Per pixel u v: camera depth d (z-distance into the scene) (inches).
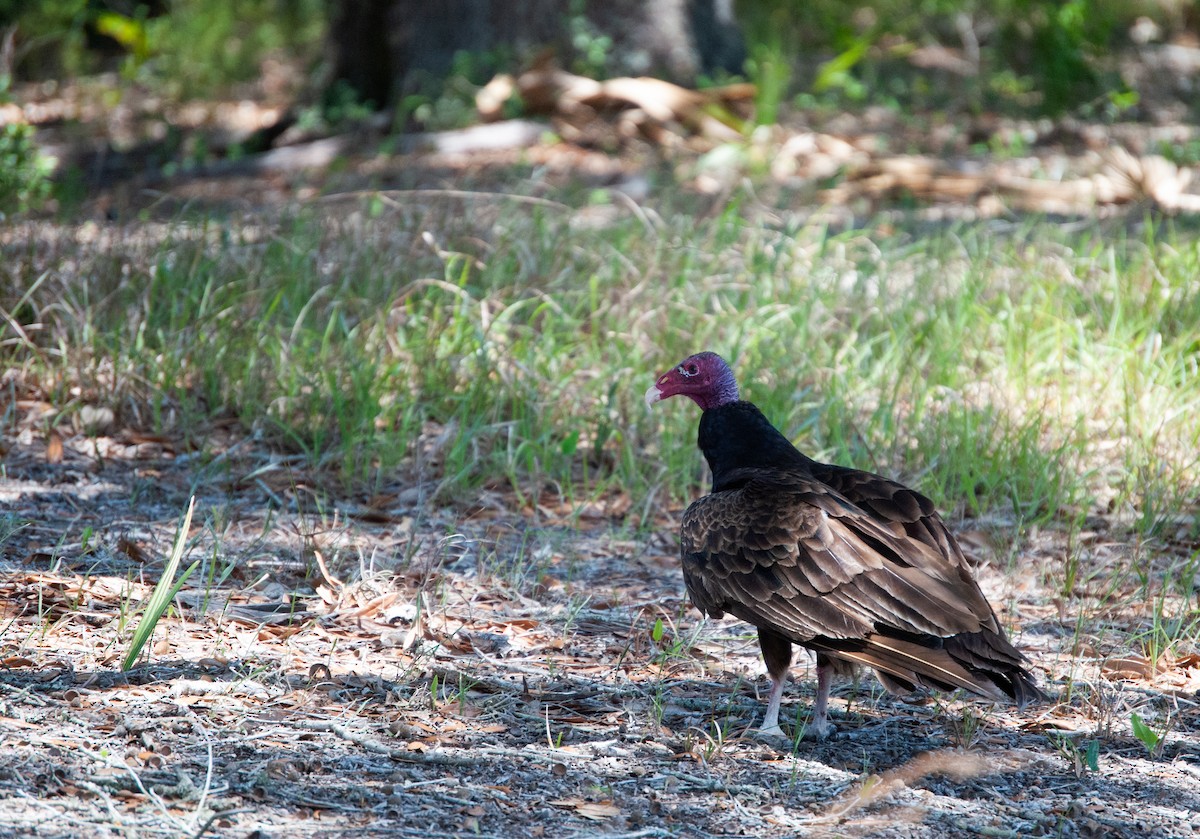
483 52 1043.9
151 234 627.2
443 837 232.4
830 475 306.2
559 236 626.5
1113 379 512.1
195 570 367.2
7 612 324.8
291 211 696.4
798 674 330.3
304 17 1438.2
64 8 1334.9
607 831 238.4
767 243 655.1
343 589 352.8
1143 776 275.1
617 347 520.7
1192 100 1117.7
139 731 264.2
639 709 300.8
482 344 497.4
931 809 254.5
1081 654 339.3
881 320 556.7
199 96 1246.9
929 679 257.8
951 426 461.7
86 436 467.8
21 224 629.6
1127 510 430.9
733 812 250.2
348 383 490.0
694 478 451.5
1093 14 1162.6
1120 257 636.7
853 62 1151.6
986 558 399.5
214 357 497.4
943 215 786.8
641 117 961.5
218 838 223.8
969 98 1101.1
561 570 389.7
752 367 500.4
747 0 1309.1
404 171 888.9
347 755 263.3
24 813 225.5
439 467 453.1
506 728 284.0
